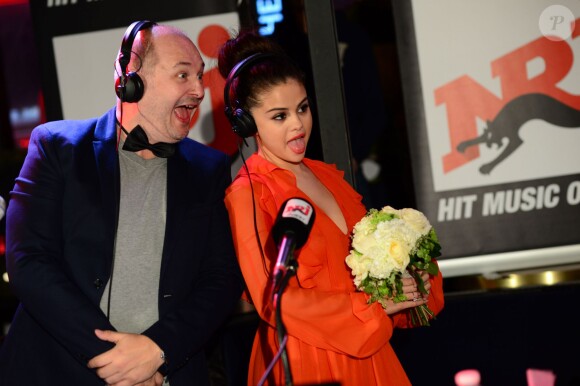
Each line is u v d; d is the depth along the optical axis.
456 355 3.47
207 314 2.34
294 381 2.34
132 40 2.33
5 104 5.46
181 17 3.43
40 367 2.33
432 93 3.47
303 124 2.37
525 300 3.47
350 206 2.51
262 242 2.32
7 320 4.61
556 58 3.42
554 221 3.45
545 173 3.44
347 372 2.34
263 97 2.32
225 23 3.43
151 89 2.33
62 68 3.45
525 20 3.42
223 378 3.44
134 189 2.39
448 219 3.49
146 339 2.25
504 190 3.46
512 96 3.44
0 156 5.05
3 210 2.36
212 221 2.47
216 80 3.44
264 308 2.30
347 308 2.29
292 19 4.29
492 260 3.65
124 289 2.34
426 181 3.49
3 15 5.41
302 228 1.86
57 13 3.43
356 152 4.70
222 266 2.45
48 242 2.32
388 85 5.04
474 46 3.44
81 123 2.48
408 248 2.24
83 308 2.25
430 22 3.45
